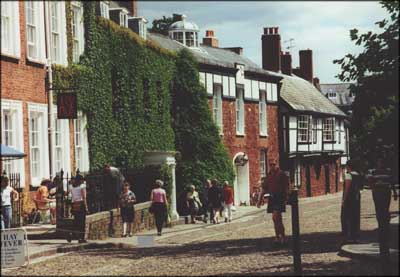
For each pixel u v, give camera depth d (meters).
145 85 41.66
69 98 30.09
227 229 33.03
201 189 44.22
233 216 42.84
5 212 22.91
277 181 22.55
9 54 27.75
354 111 17.94
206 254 21.28
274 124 59.31
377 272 15.46
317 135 64.88
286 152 60.22
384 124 16.92
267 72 57.91
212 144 45.47
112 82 37.97
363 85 17.77
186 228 35.00
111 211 29.59
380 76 17.62
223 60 54.56
